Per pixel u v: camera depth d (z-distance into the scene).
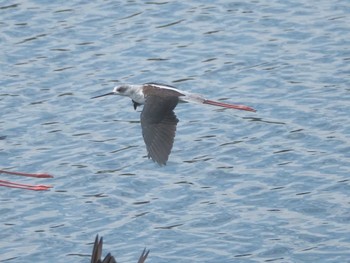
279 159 27.56
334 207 25.42
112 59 32.59
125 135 29.05
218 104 18.30
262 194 26.08
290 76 31.30
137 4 35.62
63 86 31.41
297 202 25.67
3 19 34.91
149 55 32.72
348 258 23.58
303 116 29.36
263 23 34.25
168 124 17.23
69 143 28.75
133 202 26.03
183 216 25.33
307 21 34.25
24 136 29.14
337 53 32.38
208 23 34.34
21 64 32.56
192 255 23.80
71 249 24.34
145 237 24.59
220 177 26.91
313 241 24.23
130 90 18.70
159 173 27.22
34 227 25.23
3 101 30.77
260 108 29.89
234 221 25.02
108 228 25.03
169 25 34.28
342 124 28.86
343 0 35.53
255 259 23.64
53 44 33.50
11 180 27.19
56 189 26.73
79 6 35.56
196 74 31.69
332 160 27.34
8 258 24.08
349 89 30.48
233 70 31.80
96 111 30.22
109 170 27.42
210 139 28.67
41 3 35.81
